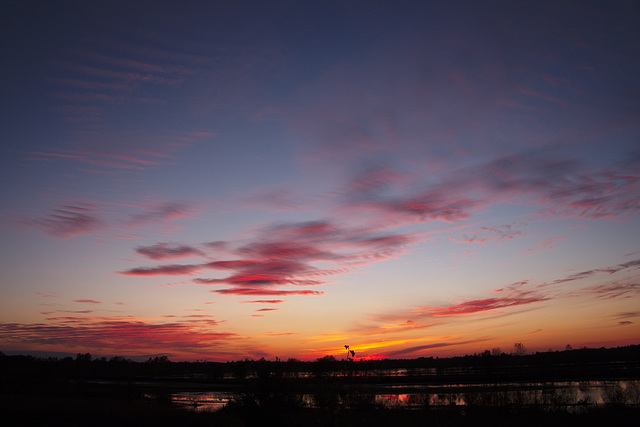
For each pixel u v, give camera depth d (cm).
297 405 1720
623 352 12225
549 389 3525
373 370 9344
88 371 9750
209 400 3731
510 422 2048
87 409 2803
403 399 3209
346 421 1916
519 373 5312
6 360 10494
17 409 2852
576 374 4538
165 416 2552
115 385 5331
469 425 2012
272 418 1611
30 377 5762
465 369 7762
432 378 5028
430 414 2320
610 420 1969
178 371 11112
